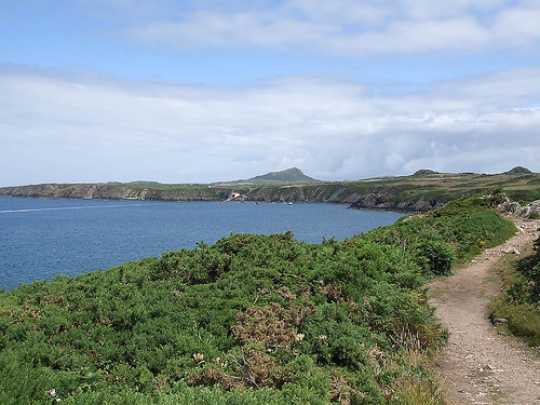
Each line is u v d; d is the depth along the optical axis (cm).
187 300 1327
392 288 1558
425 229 2948
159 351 1024
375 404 890
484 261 2500
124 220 12662
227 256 1703
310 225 10662
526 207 4053
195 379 903
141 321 1185
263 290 1409
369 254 1927
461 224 3180
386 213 15300
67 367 980
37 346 1026
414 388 943
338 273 1540
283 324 1167
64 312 1252
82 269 4806
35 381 780
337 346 1064
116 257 5747
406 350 1180
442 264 2284
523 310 1576
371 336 1201
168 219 13112
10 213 15788
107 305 1268
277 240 2028
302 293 1434
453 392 1052
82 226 10625
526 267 2122
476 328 1540
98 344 1081
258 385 899
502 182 16462
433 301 1878
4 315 1251
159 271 1655
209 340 1083
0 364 833
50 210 17725
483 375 1156
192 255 1758
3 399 691
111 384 914
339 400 887
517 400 1006
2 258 5588
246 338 1098
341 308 1302
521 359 1261
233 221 12281
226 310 1240
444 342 1371
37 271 4675
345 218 13050
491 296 1894
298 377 920
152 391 873
